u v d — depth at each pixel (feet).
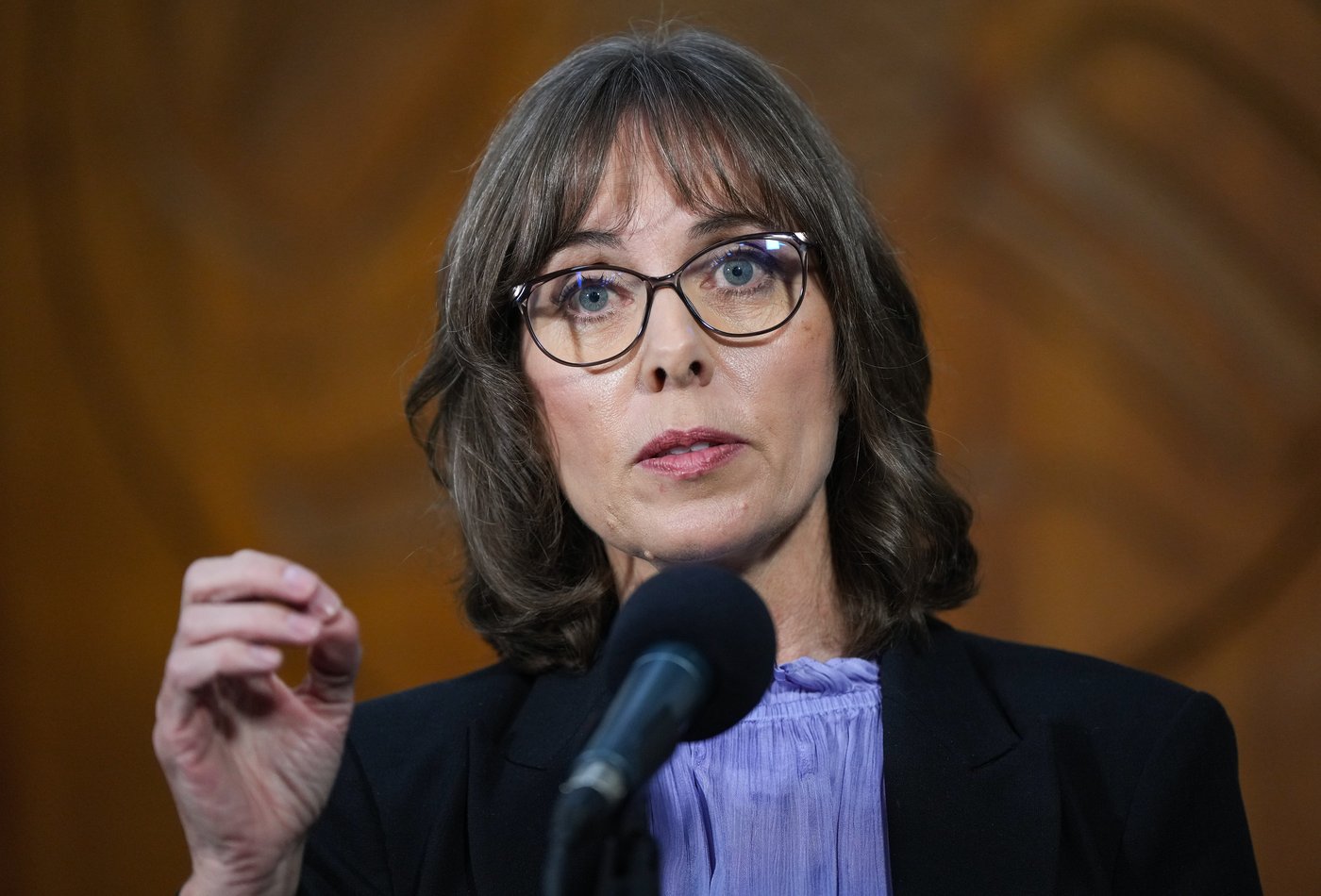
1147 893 18.02
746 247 18.03
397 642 39.86
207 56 40.34
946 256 39.47
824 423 18.42
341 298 40.45
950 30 39.52
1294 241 38.09
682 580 12.66
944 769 17.89
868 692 18.72
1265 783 37.86
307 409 40.37
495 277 18.93
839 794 17.95
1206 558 38.37
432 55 40.32
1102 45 39.17
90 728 39.96
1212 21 38.47
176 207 40.45
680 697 11.59
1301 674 37.88
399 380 38.68
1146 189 38.83
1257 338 38.24
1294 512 37.99
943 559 20.70
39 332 40.32
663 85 18.69
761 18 39.50
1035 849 17.31
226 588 13.75
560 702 19.47
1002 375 39.29
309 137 40.52
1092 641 38.65
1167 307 38.73
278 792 14.85
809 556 19.16
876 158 39.52
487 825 18.13
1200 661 38.29
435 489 24.21
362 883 18.03
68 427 40.32
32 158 40.22
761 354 17.69
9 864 39.50
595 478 18.15
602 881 10.87
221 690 14.61
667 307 17.61
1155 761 18.58
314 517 40.19
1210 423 38.47
